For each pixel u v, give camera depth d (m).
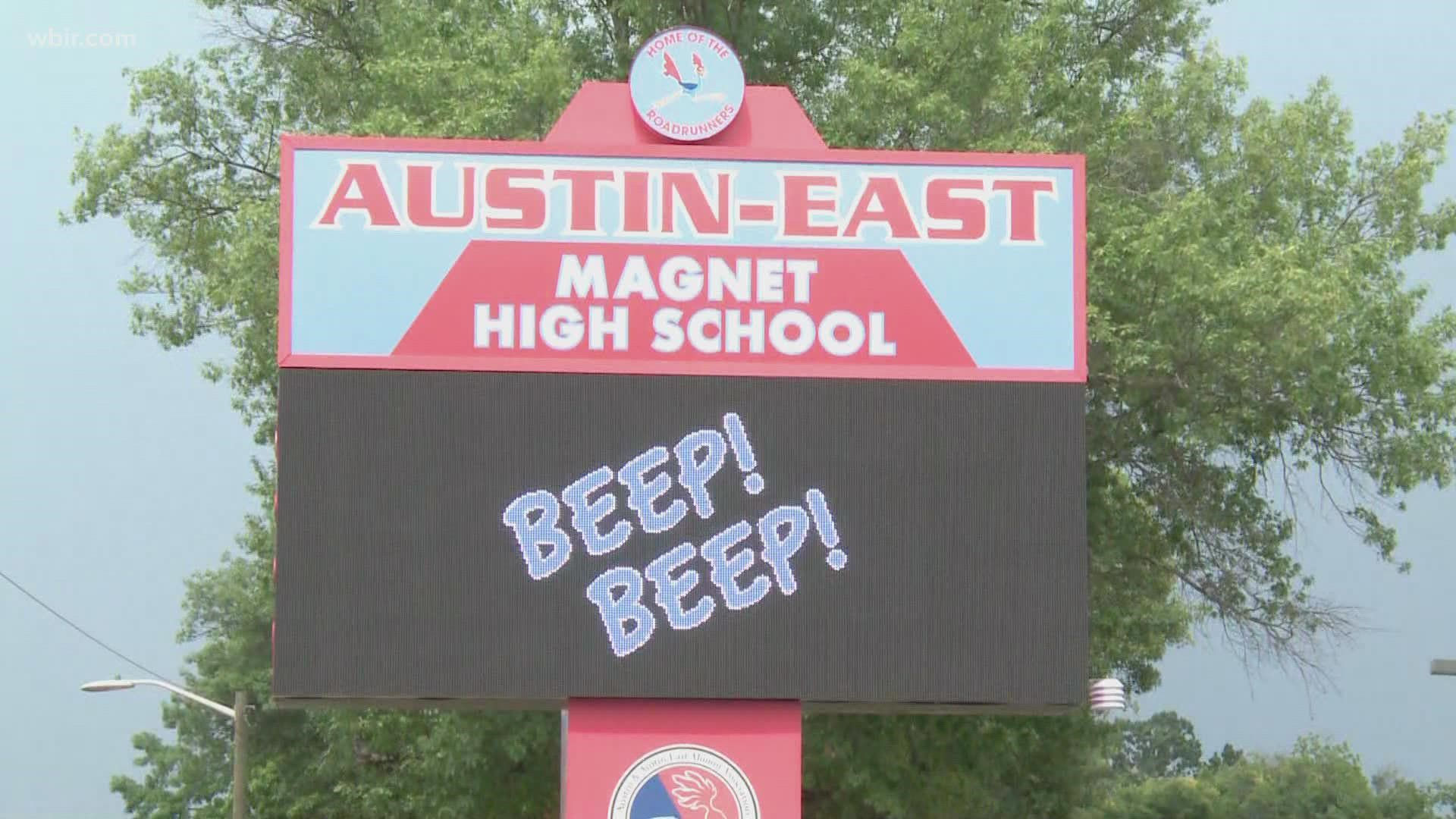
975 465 13.32
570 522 13.06
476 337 13.30
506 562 12.98
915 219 13.66
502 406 13.20
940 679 13.01
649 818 12.84
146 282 26.50
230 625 47.91
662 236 13.55
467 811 23.83
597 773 12.88
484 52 22.09
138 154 26.28
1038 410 13.43
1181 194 22.56
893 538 13.18
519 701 12.95
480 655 12.85
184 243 26.44
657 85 14.06
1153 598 25.02
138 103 26.34
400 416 13.14
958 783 23.86
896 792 23.25
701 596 13.02
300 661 12.77
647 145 13.70
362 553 12.93
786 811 12.89
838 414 13.33
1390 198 23.38
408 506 13.02
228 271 22.58
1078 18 24.44
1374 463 22.84
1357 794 55.84
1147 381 21.89
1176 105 23.02
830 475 13.24
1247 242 21.84
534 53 21.44
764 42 25.39
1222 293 20.42
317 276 13.31
